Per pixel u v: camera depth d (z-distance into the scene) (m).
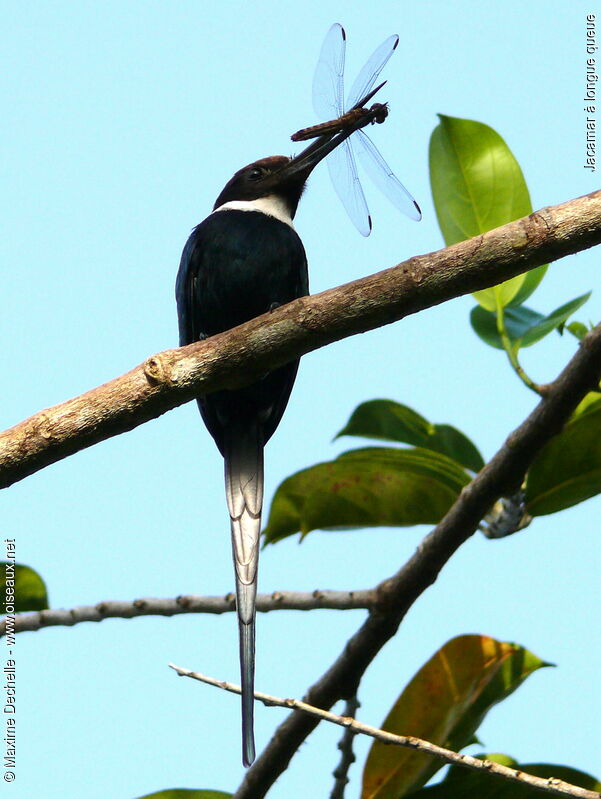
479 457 9.26
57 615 8.42
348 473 8.84
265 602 8.42
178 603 8.30
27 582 9.03
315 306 7.01
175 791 8.40
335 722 6.49
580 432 8.41
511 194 9.50
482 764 6.30
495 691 8.34
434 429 9.38
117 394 7.08
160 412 7.19
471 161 9.59
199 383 7.15
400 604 8.27
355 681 8.38
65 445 7.04
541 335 8.78
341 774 8.23
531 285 9.12
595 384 7.91
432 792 7.79
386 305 6.91
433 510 8.92
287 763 8.49
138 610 8.30
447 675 8.42
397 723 8.33
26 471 7.05
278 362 7.20
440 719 8.33
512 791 7.75
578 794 6.13
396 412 9.48
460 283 6.81
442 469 8.70
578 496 8.62
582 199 6.75
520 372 8.55
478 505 8.12
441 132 9.66
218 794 8.45
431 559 8.20
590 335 7.87
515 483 8.10
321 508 8.97
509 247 6.72
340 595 8.37
